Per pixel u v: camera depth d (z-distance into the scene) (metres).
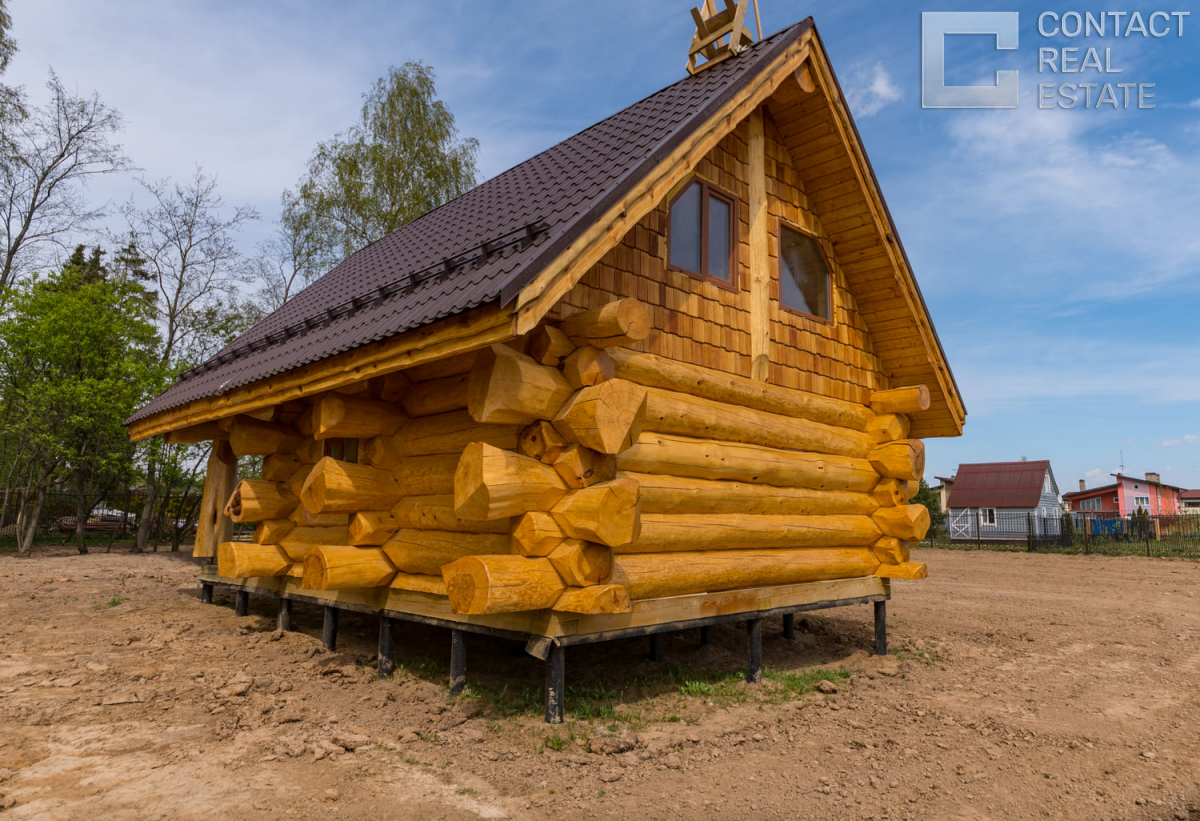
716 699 6.27
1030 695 6.71
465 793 4.02
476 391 4.88
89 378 17.84
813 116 8.01
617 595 5.06
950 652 8.70
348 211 22.78
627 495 5.05
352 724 5.11
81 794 3.78
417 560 6.10
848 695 6.57
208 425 10.23
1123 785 4.50
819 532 7.74
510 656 7.39
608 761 4.59
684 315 6.62
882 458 8.84
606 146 6.96
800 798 4.15
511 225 6.16
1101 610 12.46
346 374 5.85
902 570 8.38
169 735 4.75
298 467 8.64
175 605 10.14
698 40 8.30
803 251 8.67
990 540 38.91
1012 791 4.35
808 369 8.27
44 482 18.30
